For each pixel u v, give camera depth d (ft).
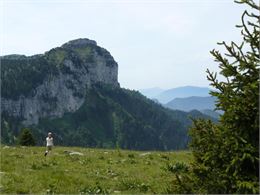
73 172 80.84
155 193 59.47
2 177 66.23
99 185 67.87
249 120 34.04
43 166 86.33
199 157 37.65
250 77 33.71
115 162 100.89
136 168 90.58
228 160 34.71
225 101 33.96
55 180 68.28
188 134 37.52
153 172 84.43
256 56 33.35
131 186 69.15
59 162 93.81
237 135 33.47
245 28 33.30
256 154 33.19
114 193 63.82
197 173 37.27
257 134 34.22
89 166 91.30
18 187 61.41
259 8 32.50
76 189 64.39
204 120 37.45
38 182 65.92
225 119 34.37
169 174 81.97
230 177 33.96
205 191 35.83
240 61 33.53
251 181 32.91
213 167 36.22
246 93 33.42
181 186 38.24
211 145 35.22
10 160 89.81
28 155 107.86
